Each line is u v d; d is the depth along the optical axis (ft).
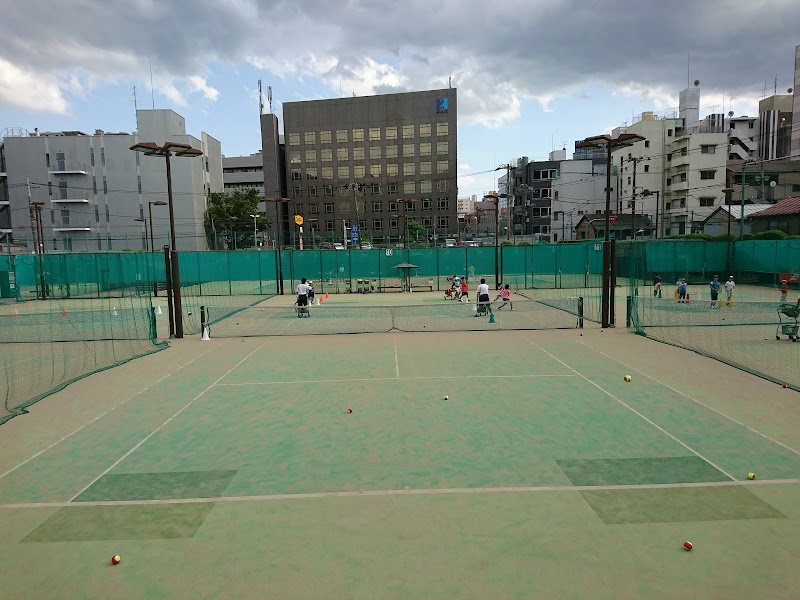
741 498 21.22
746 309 75.97
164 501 21.83
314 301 95.76
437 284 120.57
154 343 56.49
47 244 218.79
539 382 38.91
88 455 26.76
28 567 17.56
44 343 58.34
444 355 48.88
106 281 128.16
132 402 35.68
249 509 21.02
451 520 19.85
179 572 17.06
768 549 17.74
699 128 238.48
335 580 16.42
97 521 20.36
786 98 251.60
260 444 27.78
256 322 72.54
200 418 32.19
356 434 28.96
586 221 214.69
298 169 276.82
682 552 17.61
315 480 23.45
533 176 299.99
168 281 61.00
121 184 220.23
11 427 30.96
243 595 15.84
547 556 17.48
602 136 58.85
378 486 22.75
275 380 40.88
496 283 107.04
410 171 271.69
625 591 15.71
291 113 276.00
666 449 26.20
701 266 124.57
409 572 16.74
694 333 57.57
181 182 221.66
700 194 217.56
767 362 43.75
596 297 96.78
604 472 23.77
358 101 272.31
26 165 218.59
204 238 229.66
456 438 28.12
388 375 41.75
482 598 15.47
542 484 22.68
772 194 193.67
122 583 16.60
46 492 22.84
